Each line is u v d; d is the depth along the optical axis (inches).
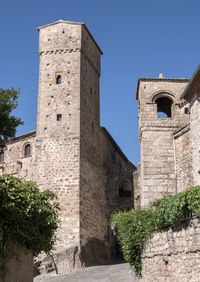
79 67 1579.7
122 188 1862.7
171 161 1027.3
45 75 1592.0
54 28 1646.2
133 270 818.2
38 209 490.6
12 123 764.0
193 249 514.0
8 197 454.9
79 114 1520.7
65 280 1084.5
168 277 607.5
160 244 656.4
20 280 474.3
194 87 854.5
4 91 767.1
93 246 1459.2
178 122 1061.1
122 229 797.9
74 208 1397.6
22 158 1672.0
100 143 1733.5
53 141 1498.5
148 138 1046.4
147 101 1083.3
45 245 523.8
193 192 528.1
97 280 1029.8
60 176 1449.3
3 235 437.7
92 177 1566.2
